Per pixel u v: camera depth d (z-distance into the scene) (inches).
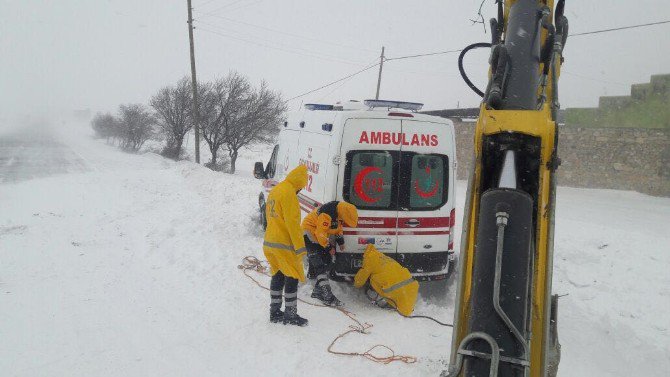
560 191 642.2
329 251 229.3
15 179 697.6
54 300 213.3
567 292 246.2
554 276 264.8
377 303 223.5
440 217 241.3
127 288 232.4
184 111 1228.5
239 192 536.4
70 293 222.8
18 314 196.9
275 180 350.6
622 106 639.1
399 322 205.0
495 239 94.6
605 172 652.1
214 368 159.3
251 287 238.1
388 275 215.9
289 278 193.6
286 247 191.2
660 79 605.9
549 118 110.5
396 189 234.4
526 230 93.9
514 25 124.0
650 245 284.7
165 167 981.8
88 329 185.2
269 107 1104.8
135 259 281.6
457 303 103.1
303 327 193.6
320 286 221.3
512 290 90.3
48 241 315.3
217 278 249.3
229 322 195.9
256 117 1077.1
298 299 227.3
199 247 305.0
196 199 499.5
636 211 472.4
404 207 235.3
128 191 559.2
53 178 698.8
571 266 271.1
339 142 229.6
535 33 121.5
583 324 214.4
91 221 382.3
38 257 278.4
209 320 197.3
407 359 169.3
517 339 88.2
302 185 196.1
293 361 164.2
